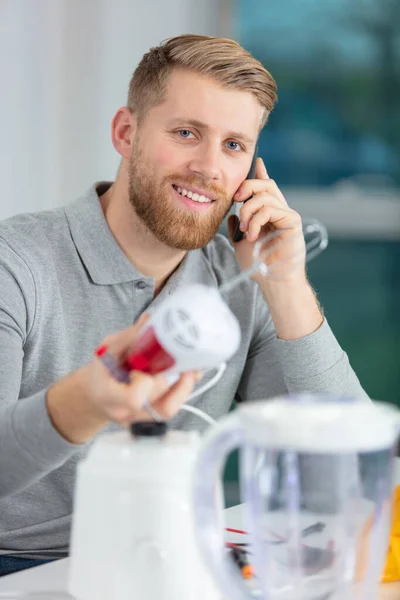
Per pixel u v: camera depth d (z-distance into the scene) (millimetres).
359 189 4527
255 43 4430
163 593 1098
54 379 1867
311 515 1066
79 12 3961
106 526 1104
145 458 1109
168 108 1849
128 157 1967
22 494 1832
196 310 1147
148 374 1174
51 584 1287
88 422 1239
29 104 3914
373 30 4445
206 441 1034
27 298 1829
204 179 1855
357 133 4512
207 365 1171
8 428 1281
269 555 1090
